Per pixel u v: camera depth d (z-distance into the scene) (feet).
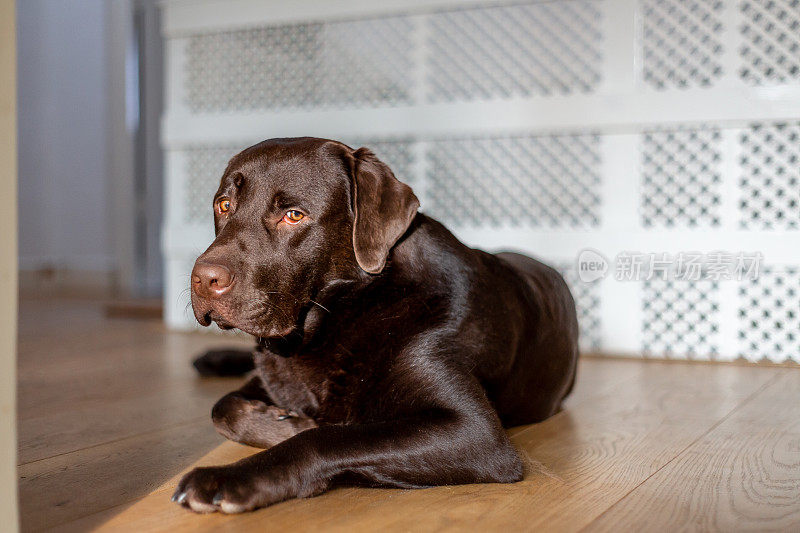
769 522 5.87
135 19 29.22
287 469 6.13
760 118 14.89
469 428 6.73
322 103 18.78
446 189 17.62
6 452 4.88
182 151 19.81
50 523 5.91
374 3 17.83
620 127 15.96
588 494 6.58
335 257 7.34
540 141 16.81
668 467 7.47
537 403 9.26
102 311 23.81
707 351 15.44
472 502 6.34
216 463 7.72
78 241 29.60
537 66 16.76
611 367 14.32
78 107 29.25
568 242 16.44
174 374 13.09
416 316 7.29
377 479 6.41
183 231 19.54
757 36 15.56
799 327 14.88
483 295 7.75
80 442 8.57
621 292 15.97
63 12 29.32
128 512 6.15
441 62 17.56
